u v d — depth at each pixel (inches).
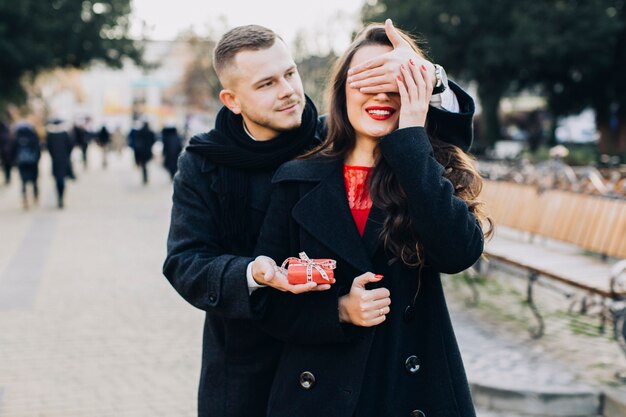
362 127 69.6
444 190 64.9
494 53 904.9
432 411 68.7
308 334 68.1
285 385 71.2
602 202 224.2
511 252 234.8
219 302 69.7
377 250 68.9
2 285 274.5
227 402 79.4
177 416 154.1
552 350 187.5
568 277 185.0
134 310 239.3
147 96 2544.3
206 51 1348.4
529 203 266.7
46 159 1336.1
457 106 74.2
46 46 858.8
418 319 70.2
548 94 1066.1
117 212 510.3
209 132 79.4
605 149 984.3
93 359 189.9
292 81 75.1
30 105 1536.7
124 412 155.8
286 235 72.7
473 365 174.4
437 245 64.4
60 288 270.1
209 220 76.5
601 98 1013.8
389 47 72.3
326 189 70.6
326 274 63.4
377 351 69.0
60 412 155.5
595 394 152.6
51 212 508.1
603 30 862.5
